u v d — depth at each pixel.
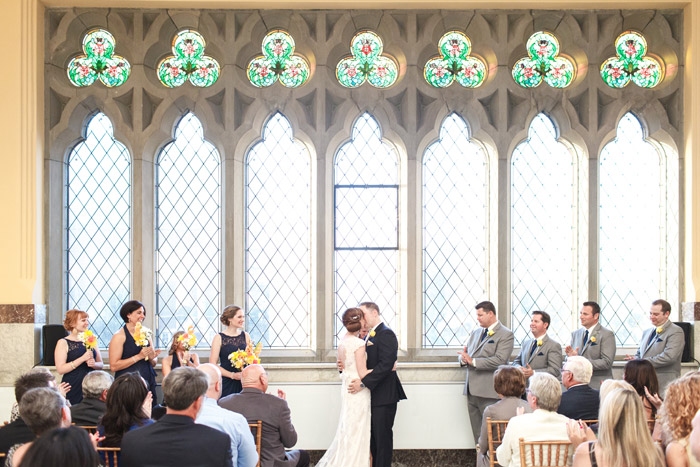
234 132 8.02
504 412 4.96
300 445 7.60
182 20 8.07
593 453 3.31
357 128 8.32
